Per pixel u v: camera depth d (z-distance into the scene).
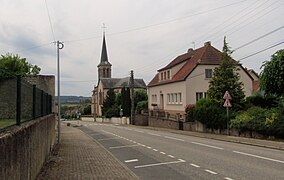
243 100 33.56
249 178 10.85
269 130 24.80
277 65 25.38
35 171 10.37
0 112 6.68
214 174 11.77
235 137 28.03
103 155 18.91
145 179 11.32
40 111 13.14
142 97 82.88
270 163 14.11
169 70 55.09
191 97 47.81
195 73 48.03
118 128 53.09
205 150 19.58
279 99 27.17
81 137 34.72
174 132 39.16
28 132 8.61
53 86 31.05
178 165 14.17
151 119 56.88
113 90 102.62
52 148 21.39
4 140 5.60
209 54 49.38
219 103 33.97
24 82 8.77
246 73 48.38
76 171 13.32
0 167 5.32
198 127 37.78
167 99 55.47
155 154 18.44
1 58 43.00
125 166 14.59
